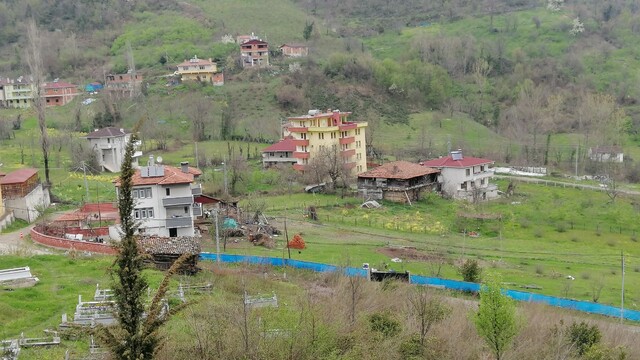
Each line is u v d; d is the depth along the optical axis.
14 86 164.88
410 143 139.25
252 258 59.19
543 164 130.00
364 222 84.06
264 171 108.62
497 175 119.62
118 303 22.67
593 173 124.12
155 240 54.91
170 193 68.38
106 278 48.88
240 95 157.75
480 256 71.88
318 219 83.75
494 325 37.94
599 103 151.75
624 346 41.06
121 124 138.38
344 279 50.38
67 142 116.69
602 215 92.25
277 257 62.34
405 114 157.12
